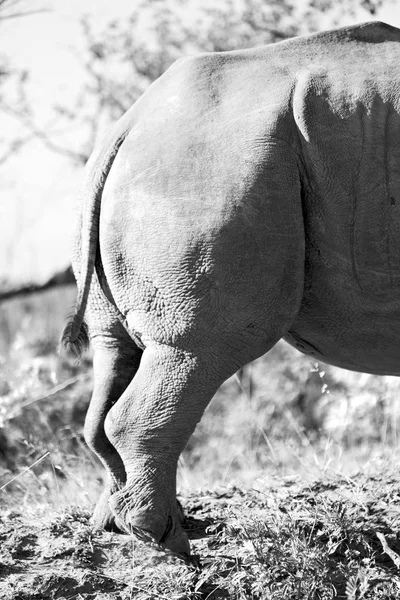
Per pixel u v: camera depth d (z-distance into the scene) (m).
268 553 9.44
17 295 25.08
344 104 9.21
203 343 9.20
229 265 8.98
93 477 14.52
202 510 11.27
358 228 9.26
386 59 9.46
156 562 9.80
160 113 9.43
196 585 9.35
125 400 9.39
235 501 11.45
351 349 9.93
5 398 17.14
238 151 9.05
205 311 9.09
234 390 22.73
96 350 10.37
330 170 9.18
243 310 9.12
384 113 9.22
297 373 21.88
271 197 9.01
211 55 9.73
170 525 9.51
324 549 9.59
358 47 9.59
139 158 9.27
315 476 12.46
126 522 9.41
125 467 9.56
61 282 25.06
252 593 9.23
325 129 9.17
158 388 9.31
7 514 11.33
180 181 9.05
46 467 16.27
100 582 9.55
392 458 12.99
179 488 13.34
